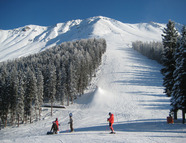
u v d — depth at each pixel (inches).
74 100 2185.0
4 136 1188.5
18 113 1557.6
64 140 383.9
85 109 1739.7
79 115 1525.6
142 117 1128.8
